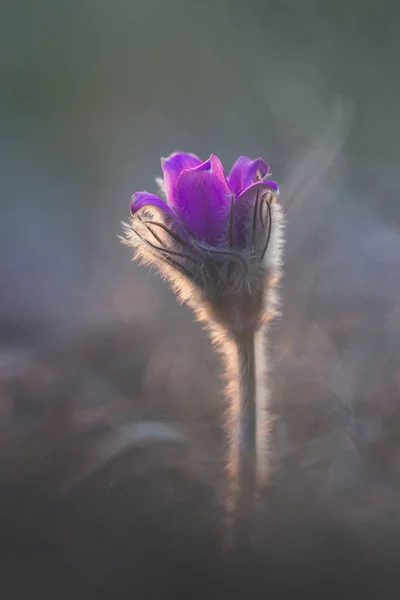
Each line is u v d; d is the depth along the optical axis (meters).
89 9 1.18
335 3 1.03
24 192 0.95
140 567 0.43
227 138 0.98
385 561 0.43
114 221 0.83
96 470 0.48
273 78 0.98
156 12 1.16
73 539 0.44
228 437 0.46
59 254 0.77
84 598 0.42
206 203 0.44
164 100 1.13
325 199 0.65
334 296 0.59
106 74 1.17
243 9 1.09
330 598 0.42
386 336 0.55
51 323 0.60
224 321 0.45
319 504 0.46
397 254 0.60
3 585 0.43
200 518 0.45
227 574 0.43
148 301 0.63
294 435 0.50
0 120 1.14
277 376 0.53
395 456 0.49
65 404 0.52
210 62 1.10
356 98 0.96
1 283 0.67
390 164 0.79
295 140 0.85
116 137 1.06
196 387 0.54
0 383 0.53
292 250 0.62
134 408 0.53
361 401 0.52
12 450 0.49
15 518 0.45
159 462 0.48
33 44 1.19
